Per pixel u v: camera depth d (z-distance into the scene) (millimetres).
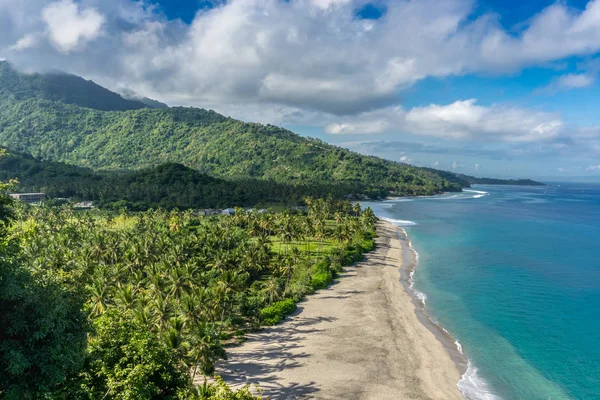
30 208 189250
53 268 89000
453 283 115000
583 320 87750
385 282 115125
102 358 35531
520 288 110500
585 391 60844
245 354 70812
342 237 145375
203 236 136500
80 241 128875
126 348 36281
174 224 168875
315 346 73938
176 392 36688
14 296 27375
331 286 111312
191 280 86625
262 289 103250
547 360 70125
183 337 56594
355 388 60000
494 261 142625
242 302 88750
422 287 111125
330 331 80750
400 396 58281
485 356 71375
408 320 87000
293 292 100938
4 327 27859
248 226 184750
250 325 83625
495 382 62906
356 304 96375
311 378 62656
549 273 126375
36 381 28484
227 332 80125
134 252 108625
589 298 102562
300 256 127938
